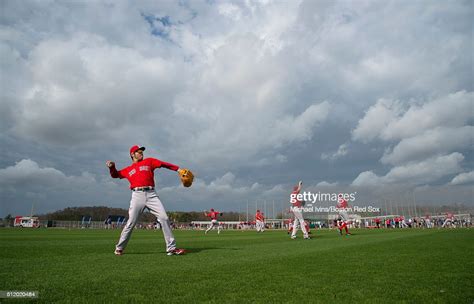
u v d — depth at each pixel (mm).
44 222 73812
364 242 11680
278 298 3299
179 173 8141
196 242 12922
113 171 7812
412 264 5680
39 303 3109
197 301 3184
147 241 13695
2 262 6000
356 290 3658
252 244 11406
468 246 9375
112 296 3375
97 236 19031
